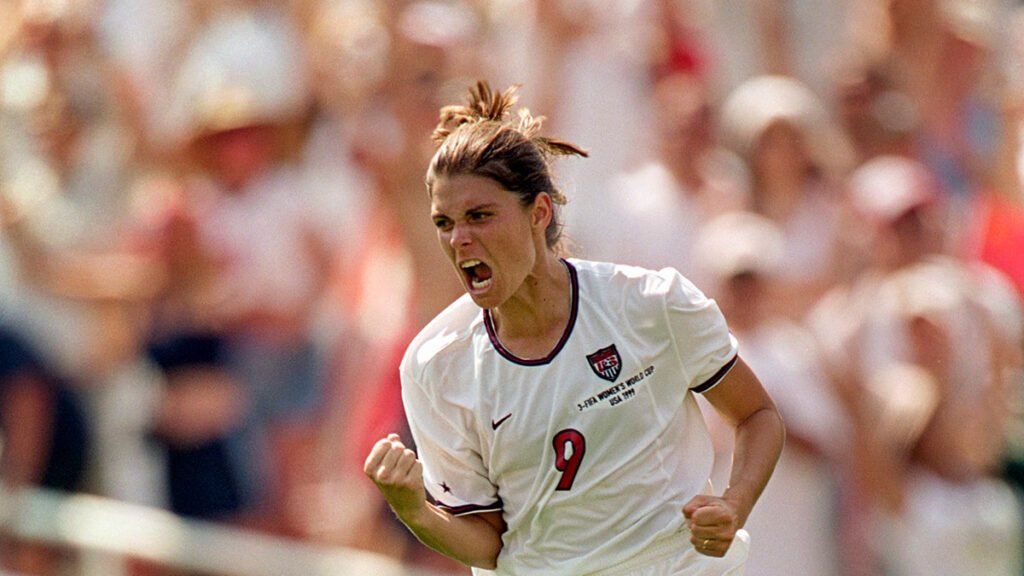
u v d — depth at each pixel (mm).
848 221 26250
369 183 26906
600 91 27281
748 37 28500
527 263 12602
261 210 27625
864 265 26031
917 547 24766
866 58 27797
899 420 24922
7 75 29438
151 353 26750
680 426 13305
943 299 25359
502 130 12602
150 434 26609
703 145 26719
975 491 25219
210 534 25484
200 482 26312
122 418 27078
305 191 28031
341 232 27484
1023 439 26359
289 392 26891
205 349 26578
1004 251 27062
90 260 27688
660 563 13281
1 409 26672
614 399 12961
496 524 13656
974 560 25141
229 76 28109
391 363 25594
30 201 28016
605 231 26688
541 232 12844
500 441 13117
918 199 25891
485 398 13117
